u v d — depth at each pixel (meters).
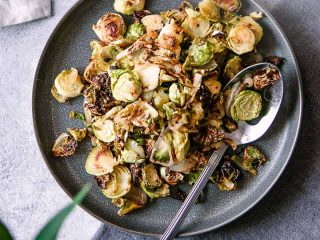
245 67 0.31
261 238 0.32
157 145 0.29
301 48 0.32
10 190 0.36
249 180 0.31
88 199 0.32
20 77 0.37
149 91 0.30
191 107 0.29
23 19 0.36
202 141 0.30
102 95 0.31
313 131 0.32
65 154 0.32
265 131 0.30
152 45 0.30
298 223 0.32
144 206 0.31
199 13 0.30
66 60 0.32
